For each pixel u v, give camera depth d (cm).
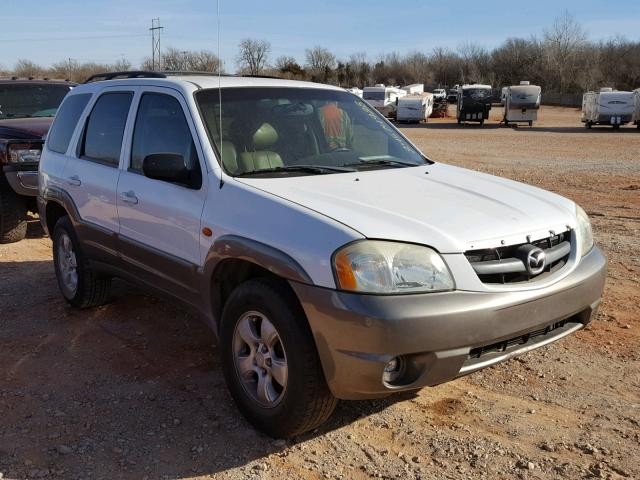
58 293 615
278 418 340
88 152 521
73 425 373
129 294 604
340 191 366
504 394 401
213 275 376
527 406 386
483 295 314
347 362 306
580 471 322
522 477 318
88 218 505
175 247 408
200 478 323
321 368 324
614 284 610
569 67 8356
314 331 315
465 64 10481
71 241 545
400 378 312
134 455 343
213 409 389
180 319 541
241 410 368
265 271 356
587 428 361
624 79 8244
